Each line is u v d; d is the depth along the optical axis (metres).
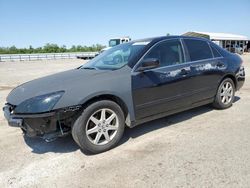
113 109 3.68
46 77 4.21
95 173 3.07
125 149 3.70
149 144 3.82
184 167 3.07
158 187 2.71
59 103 3.24
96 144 3.57
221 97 5.34
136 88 3.85
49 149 3.84
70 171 3.15
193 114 5.21
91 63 4.74
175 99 4.38
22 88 3.82
